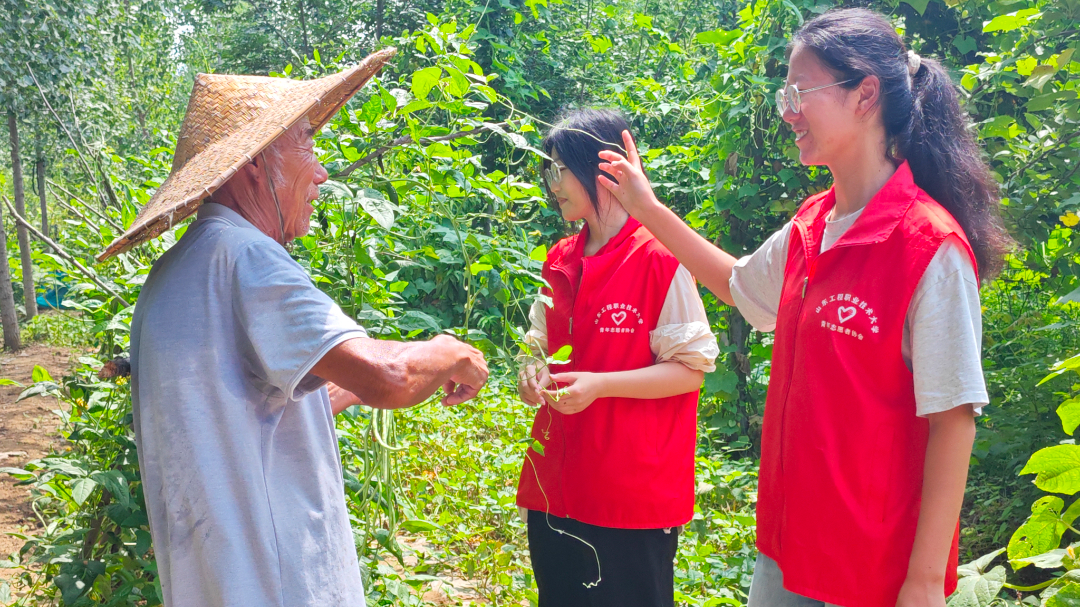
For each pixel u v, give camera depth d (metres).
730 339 4.63
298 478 1.50
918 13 4.39
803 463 1.55
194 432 1.39
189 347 1.42
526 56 7.23
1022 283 5.41
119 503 2.07
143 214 1.50
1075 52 3.31
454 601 3.05
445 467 3.23
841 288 1.53
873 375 1.48
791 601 1.69
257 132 1.50
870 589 1.48
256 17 14.34
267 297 1.42
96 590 2.11
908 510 1.48
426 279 4.44
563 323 2.26
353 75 1.63
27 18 8.65
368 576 2.22
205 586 1.39
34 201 14.71
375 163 2.29
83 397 2.33
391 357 1.45
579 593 2.26
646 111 5.87
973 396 1.37
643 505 2.12
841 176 1.63
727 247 4.76
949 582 1.52
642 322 2.15
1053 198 3.83
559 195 2.28
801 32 1.63
